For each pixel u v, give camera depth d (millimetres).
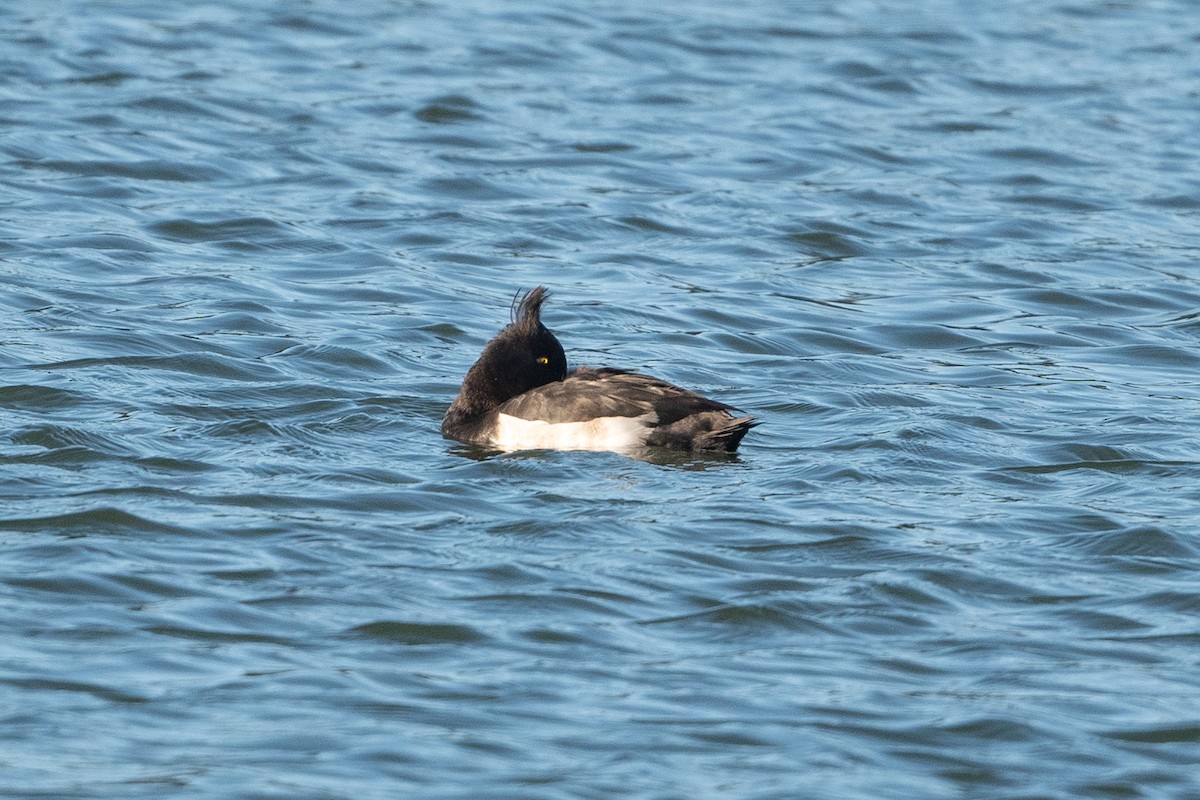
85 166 26750
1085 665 12461
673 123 30719
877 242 25516
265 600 13031
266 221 24906
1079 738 11422
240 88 31172
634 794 10547
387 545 14117
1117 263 24781
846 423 17938
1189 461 16766
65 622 12531
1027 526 14938
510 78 32812
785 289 23281
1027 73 34469
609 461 16344
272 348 19812
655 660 12344
